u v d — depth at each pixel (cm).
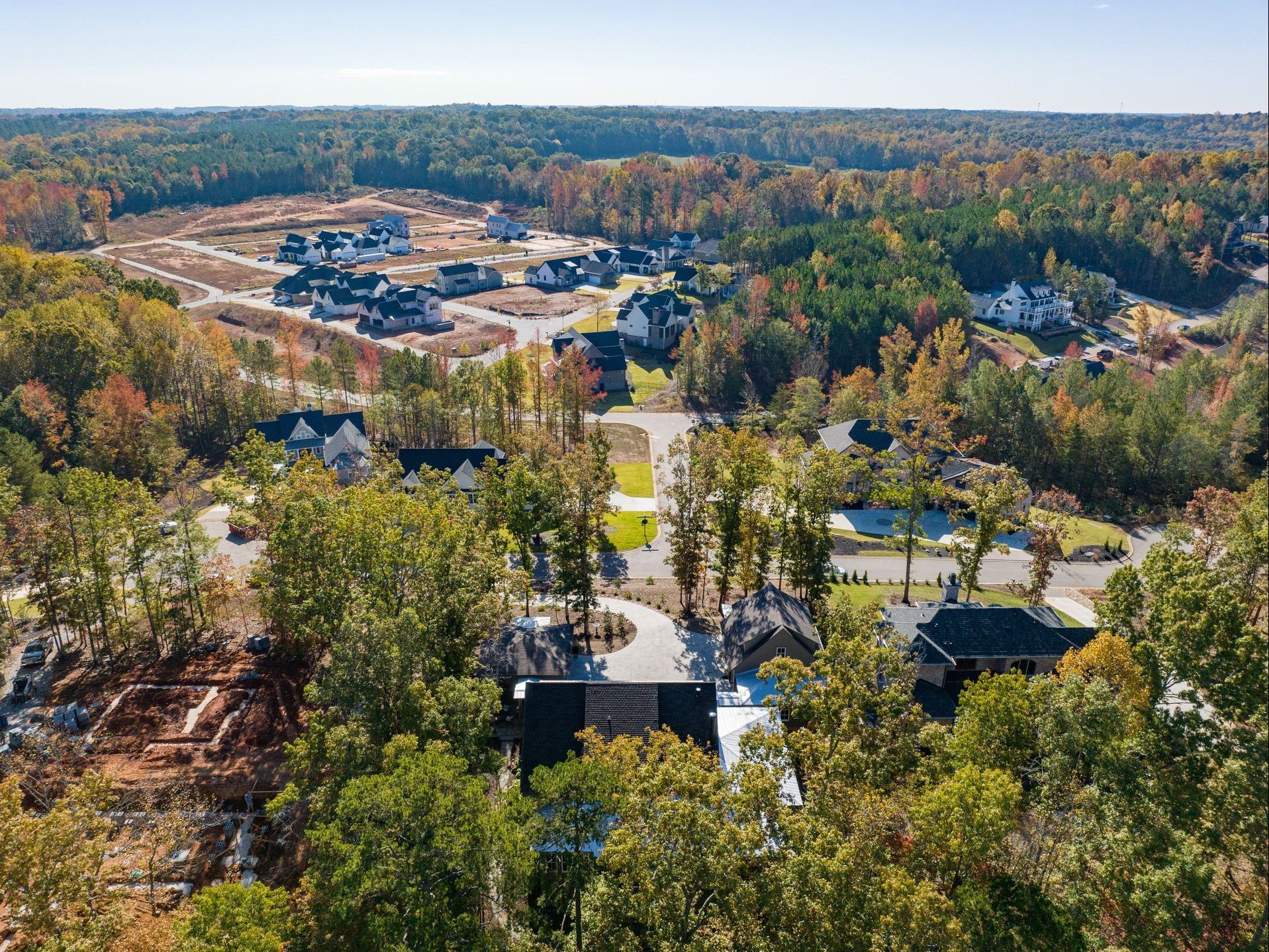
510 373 12025
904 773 4491
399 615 5131
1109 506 10769
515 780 5466
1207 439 10838
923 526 9981
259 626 7425
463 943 3469
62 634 7200
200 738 5828
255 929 3141
